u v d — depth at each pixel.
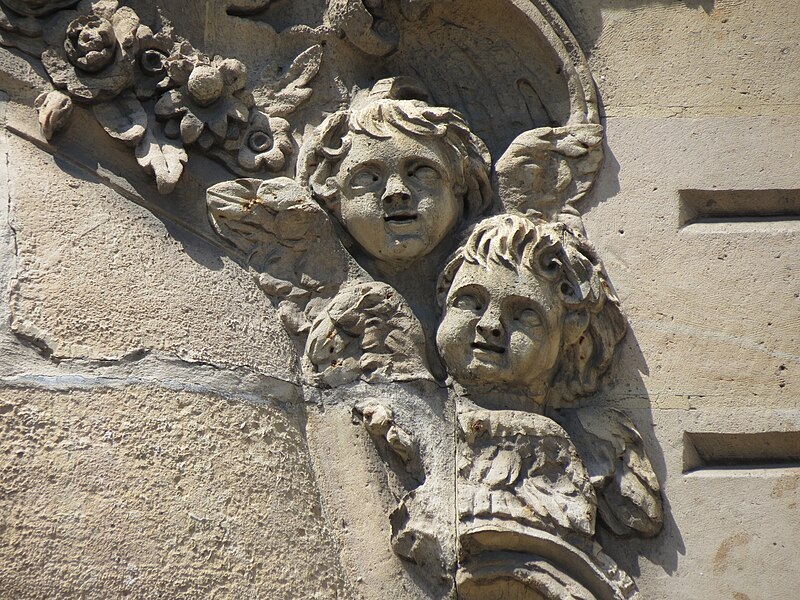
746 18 7.02
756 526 6.20
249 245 6.59
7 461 5.59
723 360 6.49
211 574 5.66
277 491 6.00
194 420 5.95
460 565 6.01
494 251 6.38
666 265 6.66
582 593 5.93
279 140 6.73
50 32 6.61
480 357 6.29
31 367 5.81
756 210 6.79
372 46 6.97
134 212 6.46
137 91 6.66
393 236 6.50
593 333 6.48
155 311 6.16
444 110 6.66
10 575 5.39
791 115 6.85
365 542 6.12
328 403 6.36
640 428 6.41
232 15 6.95
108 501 5.63
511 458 6.13
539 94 6.97
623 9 7.07
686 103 6.91
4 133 6.42
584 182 6.79
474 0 6.91
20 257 6.04
